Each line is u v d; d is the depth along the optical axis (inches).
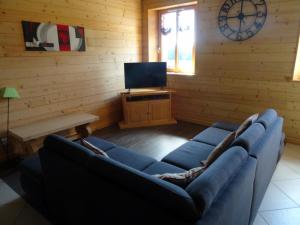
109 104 175.6
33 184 80.4
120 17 171.3
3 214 81.6
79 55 147.6
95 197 54.9
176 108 188.1
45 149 70.3
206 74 165.0
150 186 44.5
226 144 70.9
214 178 46.3
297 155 121.3
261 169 69.0
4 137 118.4
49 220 79.0
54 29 131.2
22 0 116.1
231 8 143.6
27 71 123.0
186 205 39.9
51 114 138.3
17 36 116.6
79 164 58.7
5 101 116.0
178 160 83.8
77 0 140.7
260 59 139.6
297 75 133.4
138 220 45.5
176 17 180.1
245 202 57.8
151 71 172.6
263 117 87.3
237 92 153.4
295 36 125.0
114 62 173.2
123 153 89.0
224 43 151.6
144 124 173.6
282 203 84.5
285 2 124.5
